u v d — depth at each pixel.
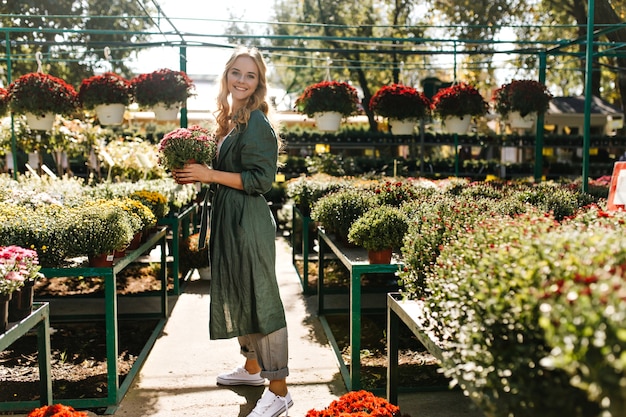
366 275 6.12
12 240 2.85
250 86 2.75
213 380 3.31
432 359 3.70
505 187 5.14
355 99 5.81
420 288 2.24
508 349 1.32
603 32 5.79
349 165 10.48
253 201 2.70
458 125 5.95
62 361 3.62
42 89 5.10
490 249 1.64
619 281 1.07
